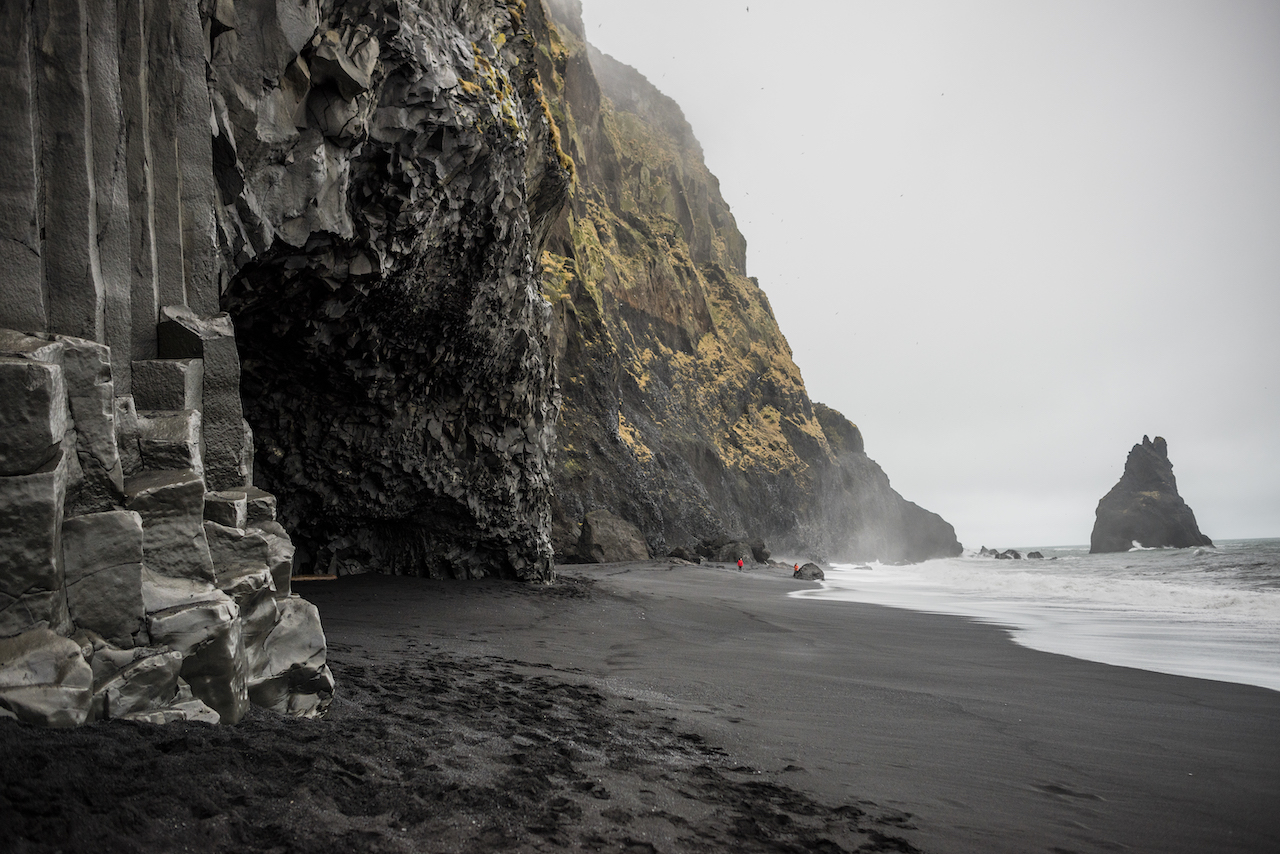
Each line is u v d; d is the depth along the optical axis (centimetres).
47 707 264
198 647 332
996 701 686
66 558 303
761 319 7856
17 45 362
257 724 350
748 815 343
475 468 1405
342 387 1112
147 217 439
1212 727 603
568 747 418
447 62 884
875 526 7950
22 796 218
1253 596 1706
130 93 433
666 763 415
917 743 522
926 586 2486
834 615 1474
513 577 1534
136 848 217
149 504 342
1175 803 419
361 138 732
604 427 4184
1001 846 337
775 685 715
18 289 354
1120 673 850
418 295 1027
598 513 3488
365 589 1196
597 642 934
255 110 604
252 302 809
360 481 1265
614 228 5909
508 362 1386
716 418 6050
